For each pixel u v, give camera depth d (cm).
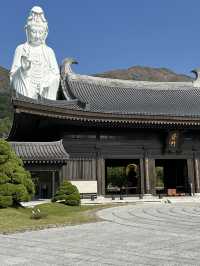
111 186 6681
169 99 4384
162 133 3822
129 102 4091
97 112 3319
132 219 2003
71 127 3544
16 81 4072
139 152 3762
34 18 4231
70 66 4288
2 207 2139
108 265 966
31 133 3916
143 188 3725
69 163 3506
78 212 2414
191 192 3853
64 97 4047
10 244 1307
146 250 1149
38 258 1069
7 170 2191
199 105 4300
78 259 1045
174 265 951
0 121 11138
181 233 1488
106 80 4466
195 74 4925
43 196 3625
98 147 3616
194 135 3962
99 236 1445
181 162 4438
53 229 1684
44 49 4197
